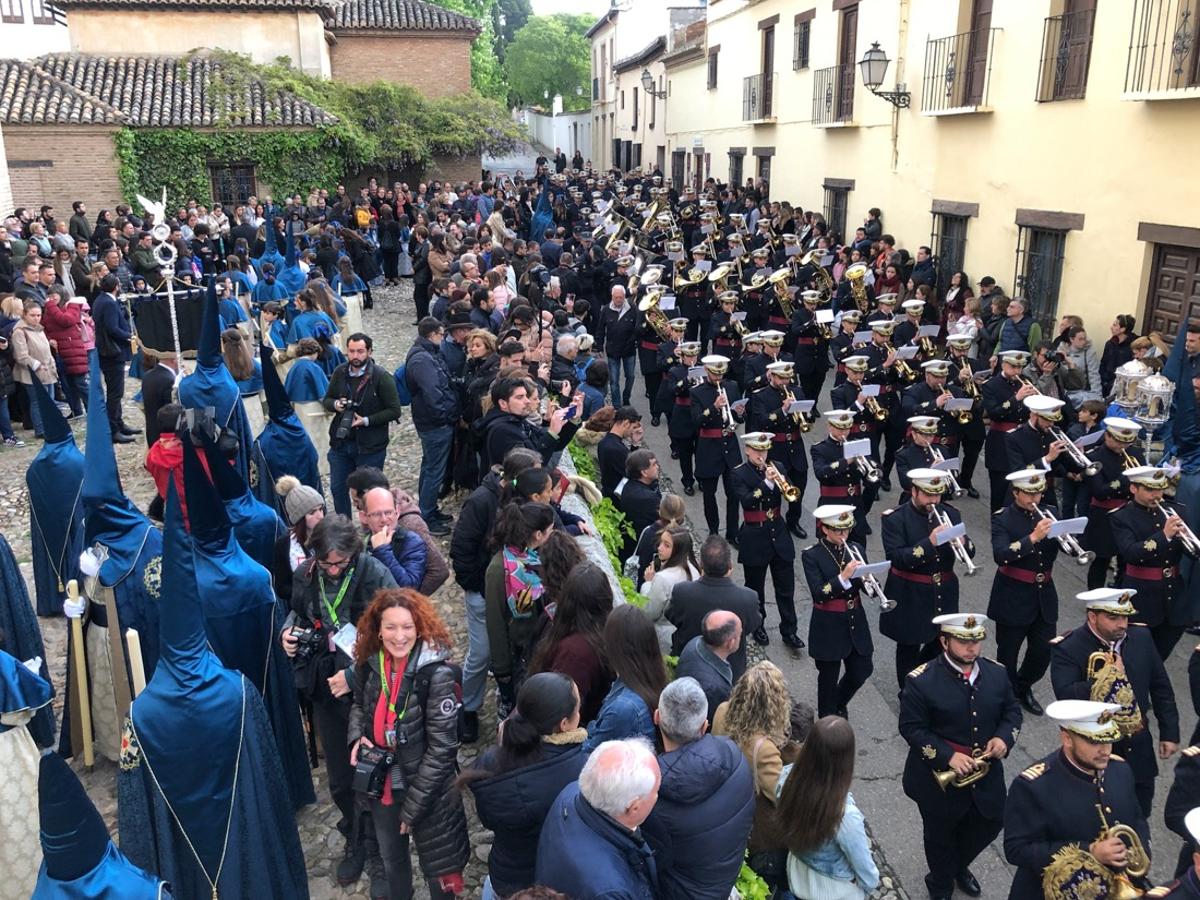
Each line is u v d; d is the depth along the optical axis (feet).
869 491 33.73
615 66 145.79
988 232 48.62
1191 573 23.24
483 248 60.29
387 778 14.79
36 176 83.97
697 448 32.68
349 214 81.46
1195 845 11.84
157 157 89.92
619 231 62.39
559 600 16.44
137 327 39.52
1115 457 27.45
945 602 22.95
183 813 14.02
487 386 28.25
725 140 93.76
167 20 97.25
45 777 10.26
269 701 17.66
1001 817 16.99
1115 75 39.11
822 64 68.49
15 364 40.83
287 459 26.91
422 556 19.21
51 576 25.38
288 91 96.68
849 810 13.65
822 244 59.67
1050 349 37.29
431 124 110.01
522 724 12.75
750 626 18.99
